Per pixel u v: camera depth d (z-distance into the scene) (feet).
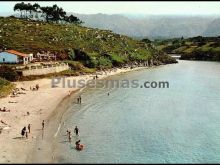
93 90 455.63
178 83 537.65
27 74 478.18
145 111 344.69
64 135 258.78
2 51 539.29
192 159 221.46
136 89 475.31
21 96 378.32
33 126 271.90
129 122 302.04
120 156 223.10
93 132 270.87
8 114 301.02
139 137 261.44
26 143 233.76
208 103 385.91
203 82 550.77
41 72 506.07
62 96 396.37
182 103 385.29
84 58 653.71
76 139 252.62
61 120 297.74
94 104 370.32
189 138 261.03
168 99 407.44
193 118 319.27
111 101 389.60
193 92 456.86
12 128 262.88
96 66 649.20
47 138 247.29
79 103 371.15
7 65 500.33
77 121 299.99
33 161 205.98
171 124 297.74
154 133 271.90
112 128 283.18
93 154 224.53
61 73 544.62
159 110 349.20
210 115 330.54
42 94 397.60
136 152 230.68
